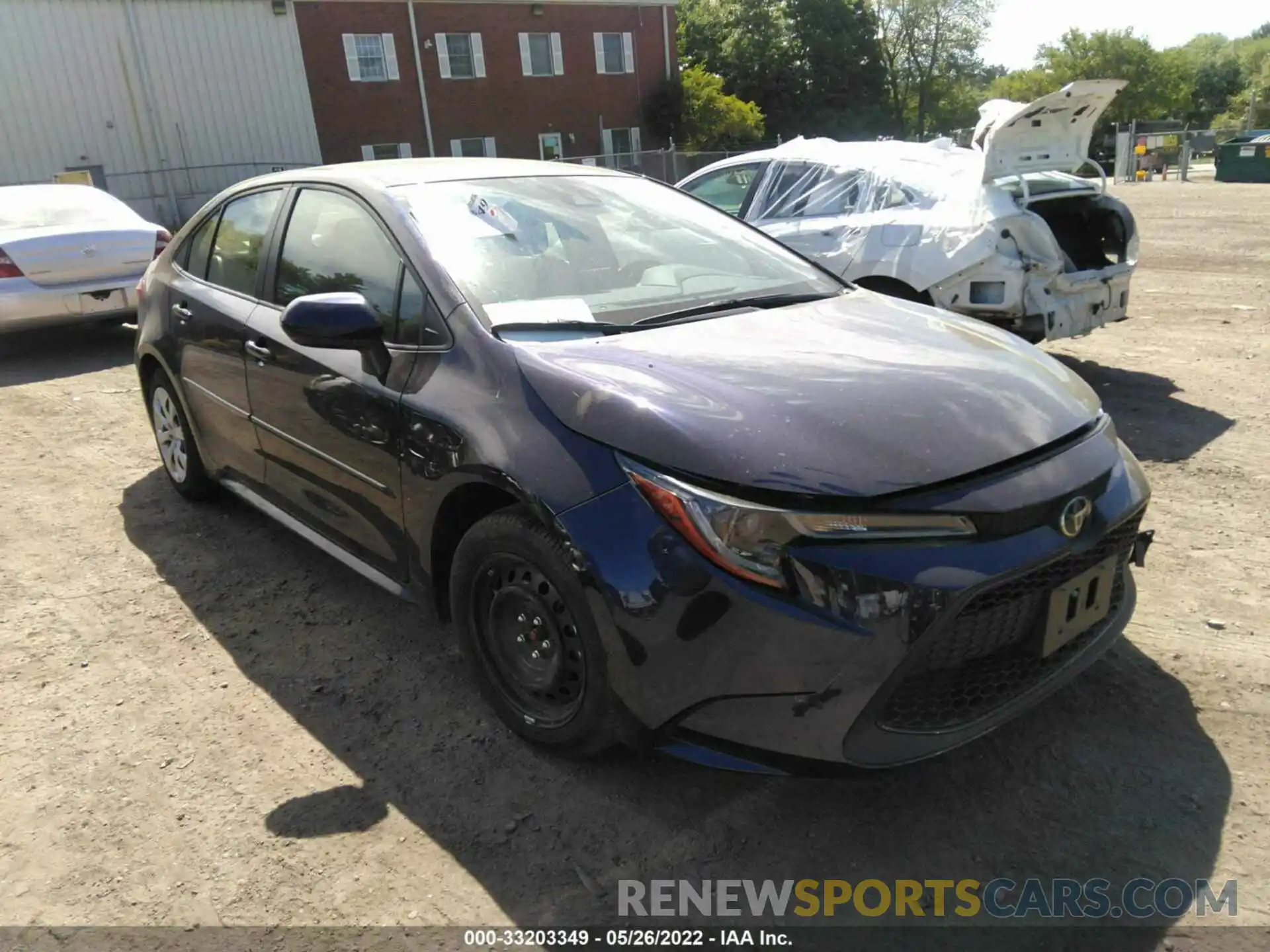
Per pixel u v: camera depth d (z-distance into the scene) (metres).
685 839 2.41
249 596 3.72
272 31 26.50
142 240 7.98
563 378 2.52
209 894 2.26
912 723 2.24
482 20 31.83
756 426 2.29
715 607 2.17
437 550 2.84
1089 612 2.43
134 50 24.58
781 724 2.17
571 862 2.34
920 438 2.30
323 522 3.41
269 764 2.72
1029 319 5.55
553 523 2.36
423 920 2.18
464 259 3.01
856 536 2.13
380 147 30.50
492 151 32.88
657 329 2.88
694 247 3.56
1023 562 2.20
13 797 2.59
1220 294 9.46
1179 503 4.34
